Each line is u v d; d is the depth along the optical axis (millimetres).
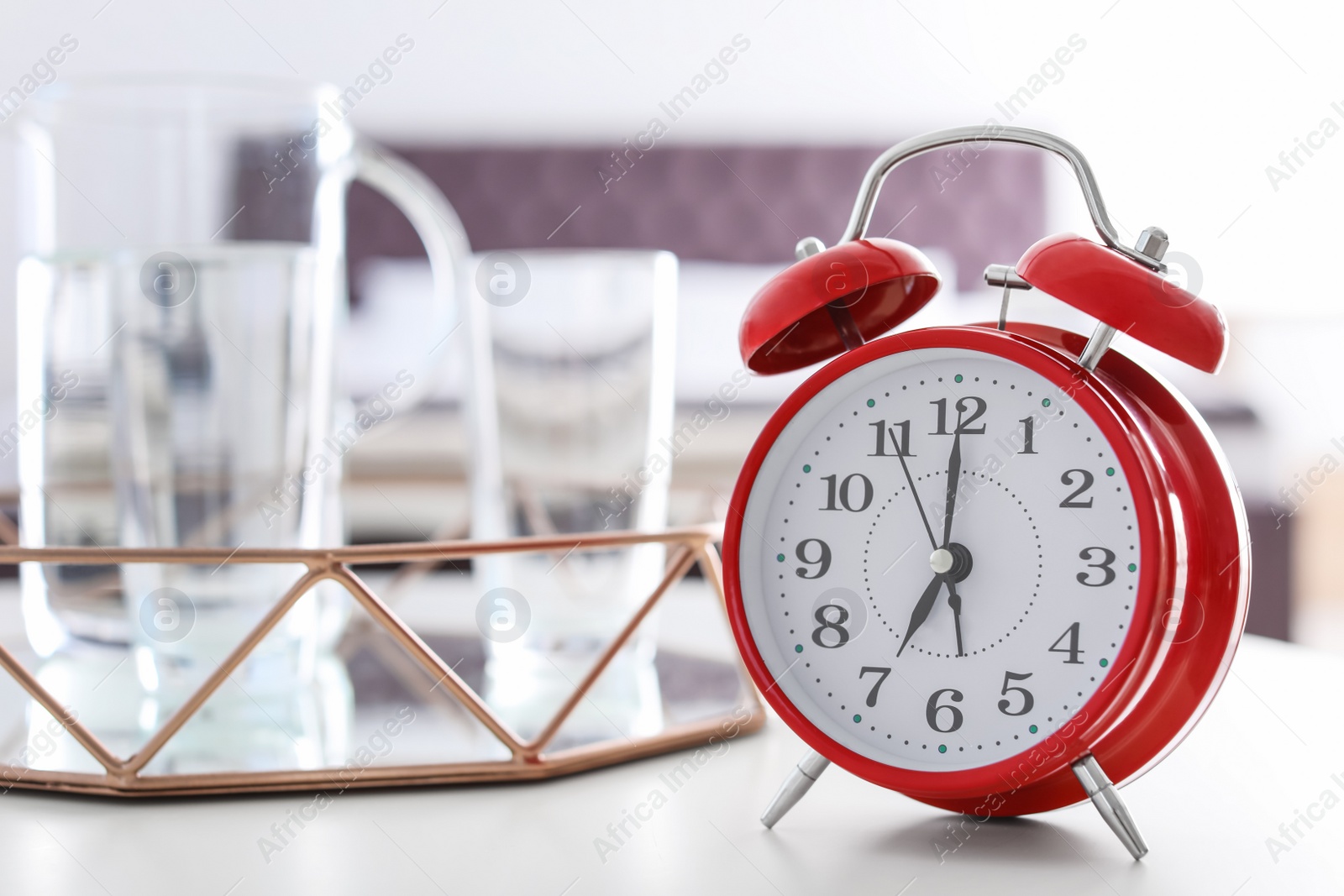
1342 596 2594
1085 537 386
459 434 2246
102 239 534
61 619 538
